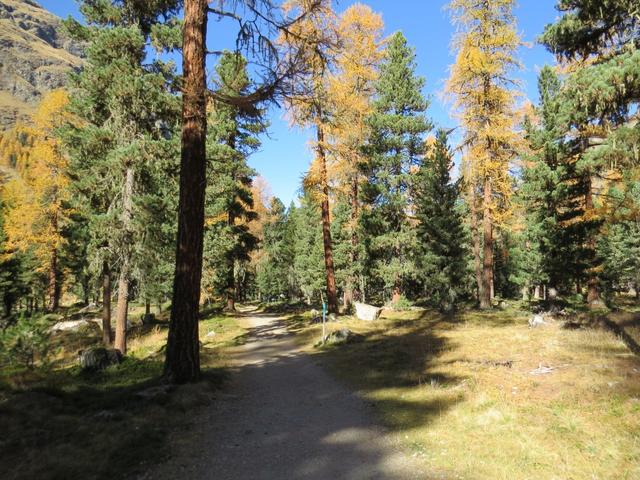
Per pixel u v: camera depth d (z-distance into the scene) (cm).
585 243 2264
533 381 846
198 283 979
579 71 1020
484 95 2105
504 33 2048
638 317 1386
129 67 1476
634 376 783
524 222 3206
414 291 4006
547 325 1533
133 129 1617
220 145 1958
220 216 2808
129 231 1611
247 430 691
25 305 5062
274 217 6381
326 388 992
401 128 2811
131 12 1631
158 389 861
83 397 848
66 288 5325
